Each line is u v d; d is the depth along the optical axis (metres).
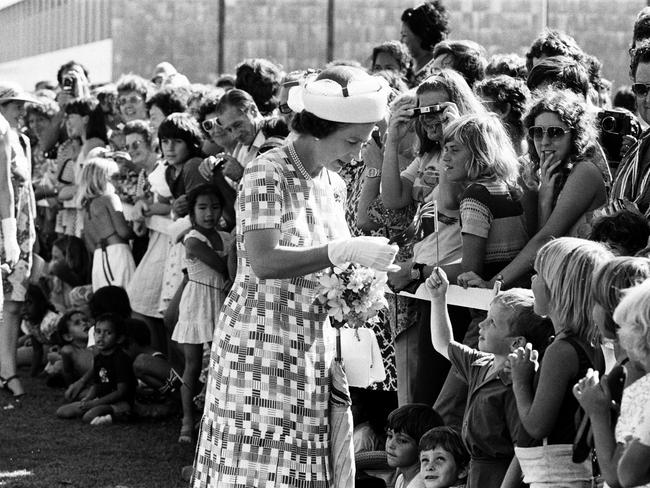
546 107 6.31
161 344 10.48
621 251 5.33
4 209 9.74
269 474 5.15
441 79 6.87
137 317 10.32
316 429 5.25
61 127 13.57
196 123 9.93
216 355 5.32
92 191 10.78
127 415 9.60
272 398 5.16
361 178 7.91
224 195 9.09
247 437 5.17
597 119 6.89
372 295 5.18
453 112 6.79
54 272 11.48
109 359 9.69
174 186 9.96
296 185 5.23
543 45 8.00
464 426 5.54
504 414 5.36
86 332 10.71
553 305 4.78
